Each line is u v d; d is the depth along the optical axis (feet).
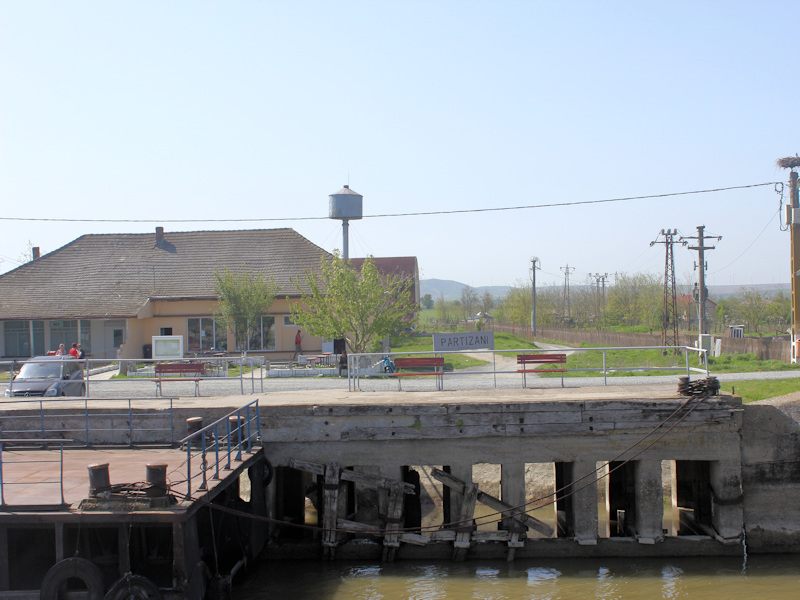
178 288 131.13
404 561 55.16
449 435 55.11
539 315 282.97
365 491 57.67
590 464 54.90
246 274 120.26
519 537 54.70
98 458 51.60
